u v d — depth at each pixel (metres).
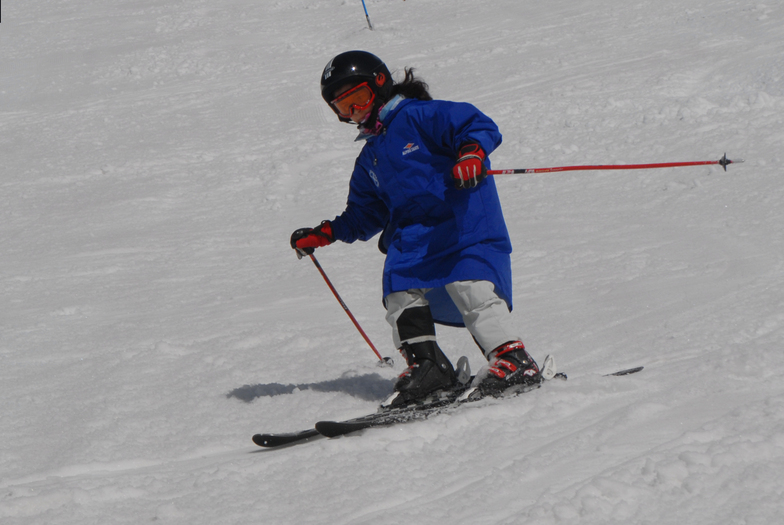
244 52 43.19
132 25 52.34
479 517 4.89
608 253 12.30
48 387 8.82
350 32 44.94
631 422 6.10
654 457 5.25
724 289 9.80
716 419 5.86
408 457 5.99
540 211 15.61
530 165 19.19
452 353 9.01
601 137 20.19
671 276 10.72
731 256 11.19
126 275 14.95
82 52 46.47
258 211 19.25
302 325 10.58
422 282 7.09
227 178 22.52
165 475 6.06
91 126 30.80
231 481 5.80
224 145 26.31
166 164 24.72
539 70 29.44
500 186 18.02
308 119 28.56
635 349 8.27
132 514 5.41
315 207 18.92
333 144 24.89
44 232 19.08
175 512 5.38
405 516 4.96
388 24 44.94
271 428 7.25
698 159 17.02
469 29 40.66
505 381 6.98
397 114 6.99
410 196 7.07
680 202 14.50
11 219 20.52
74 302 13.26
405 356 7.32
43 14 57.75
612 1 40.47
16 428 7.58
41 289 14.41
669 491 4.91
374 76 6.99
